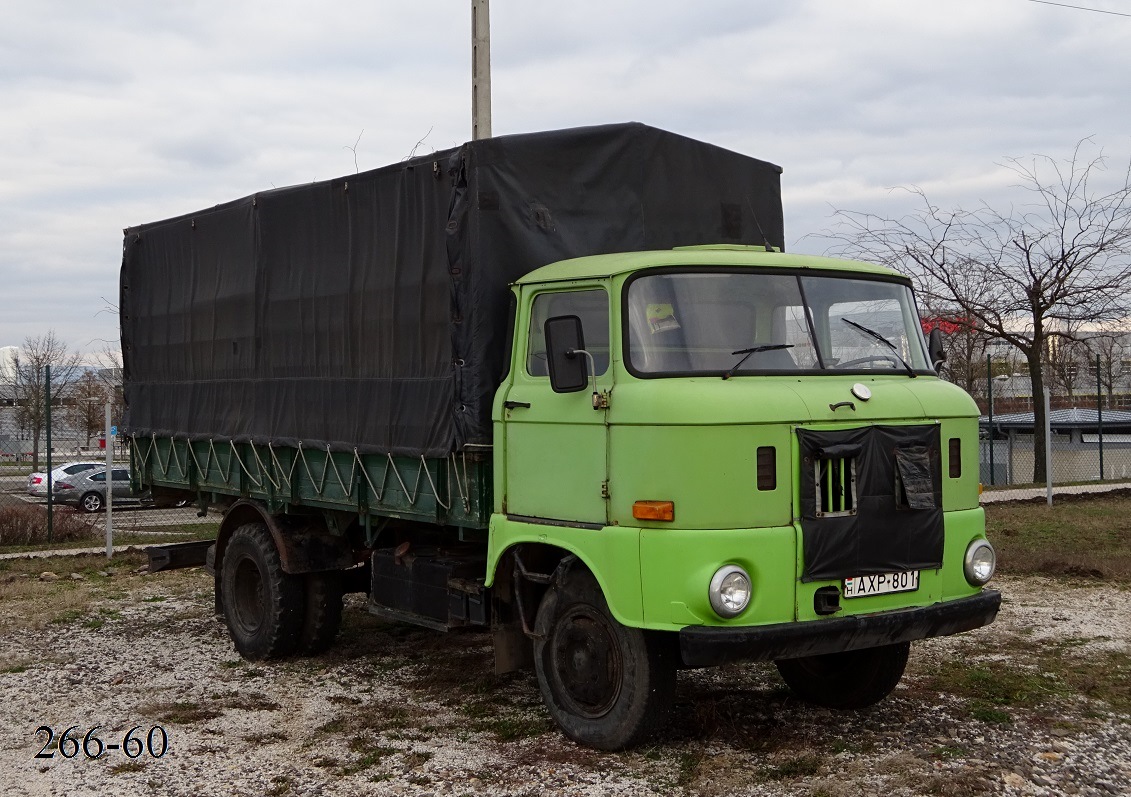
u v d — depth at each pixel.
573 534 5.84
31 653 8.74
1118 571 11.07
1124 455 25.39
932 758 5.69
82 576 12.84
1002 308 21.97
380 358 7.41
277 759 5.93
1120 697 6.82
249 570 8.68
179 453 10.06
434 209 6.89
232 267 9.15
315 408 8.08
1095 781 5.35
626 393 5.62
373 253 7.50
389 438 7.28
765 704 6.79
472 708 6.89
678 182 7.40
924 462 5.86
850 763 5.61
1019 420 25.73
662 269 5.85
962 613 5.89
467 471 6.65
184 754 6.04
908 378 6.34
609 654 5.82
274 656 8.40
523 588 6.35
